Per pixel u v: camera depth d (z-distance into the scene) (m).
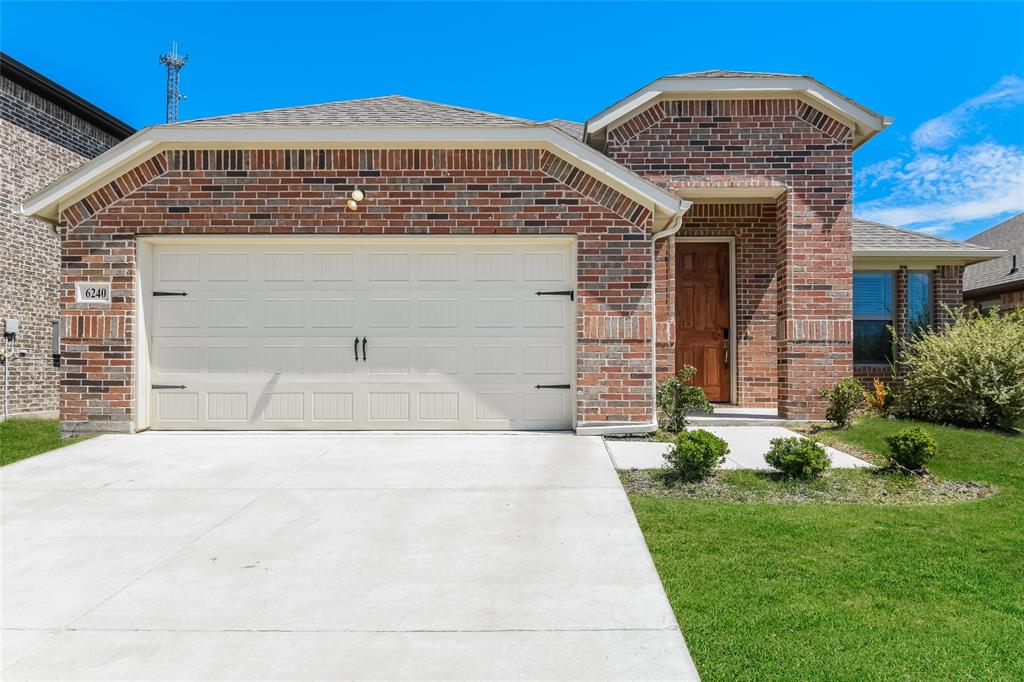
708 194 9.84
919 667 2.88
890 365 11.64
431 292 8.42
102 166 8.00
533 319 8.42
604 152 10.27
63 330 8.16
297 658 2.97
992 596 3.62
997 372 8.39
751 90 9.28
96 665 2.92
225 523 4.84
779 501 5.46
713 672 2.85
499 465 6.58
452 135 8.05
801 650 3.02
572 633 3.20
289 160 8.22
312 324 8.39
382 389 8.41
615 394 8.16
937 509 5.25
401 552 4.27
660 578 3.84
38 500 5.43
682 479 6.02
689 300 11.23
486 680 2.80
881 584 3.76
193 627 3.27
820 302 9.38
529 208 8.23
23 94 12.09
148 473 6.30
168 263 8.38
